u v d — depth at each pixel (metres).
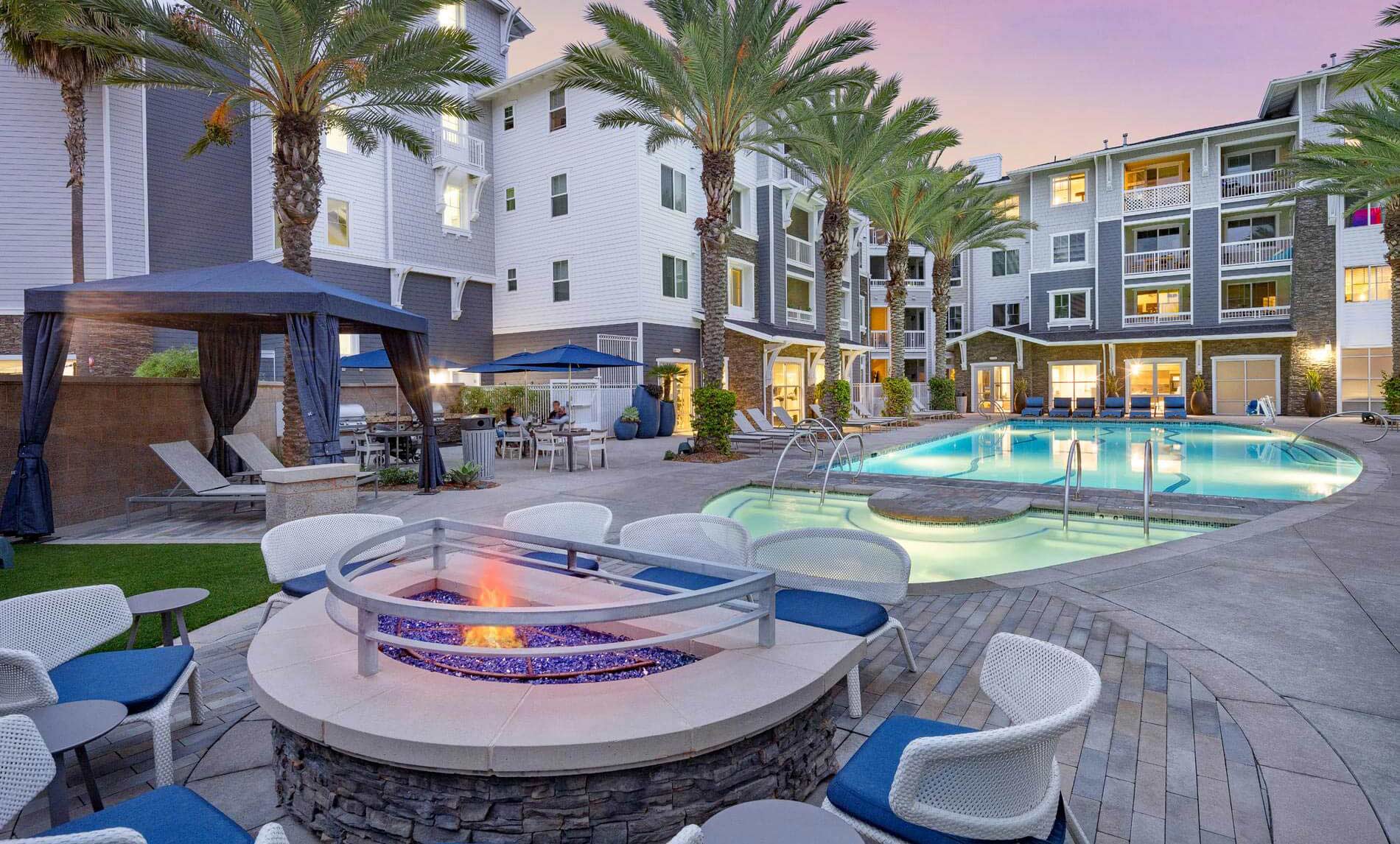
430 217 21.84
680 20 14.25
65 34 10.18
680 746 2.28
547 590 3.73
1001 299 35.12
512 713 2.40
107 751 3.23
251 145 19.73
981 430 23.75
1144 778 2.80
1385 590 5.03
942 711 3.46
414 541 6.90
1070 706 2.01
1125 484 11.66
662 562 3.08
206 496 8.79
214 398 11.05
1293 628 4.35
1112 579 5.50
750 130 24.95
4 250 16.47
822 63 14.32
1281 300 28.27
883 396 27.80
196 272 8.59
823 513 9.45
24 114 16.58
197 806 2.10
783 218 27.14
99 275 16.77
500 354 24.19
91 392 9.07
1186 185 29.17
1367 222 24.88
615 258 21.72
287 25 9.59
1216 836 2.44
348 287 19.62
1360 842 2.35
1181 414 27.52
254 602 5.37
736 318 25.48
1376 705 3.35
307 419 7.93
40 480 7.51
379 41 10.38
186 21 10.34
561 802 2.27
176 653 3.19
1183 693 3.54
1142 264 30.38
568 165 22.55
